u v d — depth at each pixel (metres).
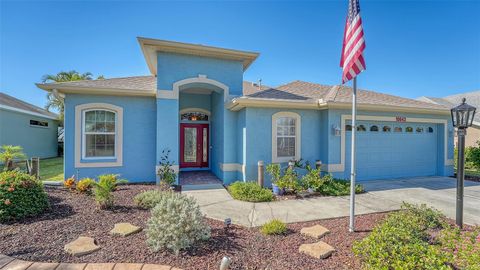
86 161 9.26
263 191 7.75
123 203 6.25
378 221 5.50
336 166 9.90
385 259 3.17
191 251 3.78
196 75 9.95
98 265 3.34
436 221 5.10
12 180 5.31
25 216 5.03
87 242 3.97
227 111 10.26
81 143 9.27
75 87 8.89
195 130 13.48
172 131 9.66
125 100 9.77
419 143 11.88
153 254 3.66
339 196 7.92
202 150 13.58
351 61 5.02
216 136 11.88
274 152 9.55
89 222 4.91
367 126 10.80
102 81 10.37
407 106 10.67
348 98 10.64
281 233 4.66
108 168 9.55
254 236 4.52
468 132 17.75
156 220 3.99
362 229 4.98
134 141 9.84
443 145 12.11
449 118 12.24
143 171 9.93
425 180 10.86
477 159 15.15
